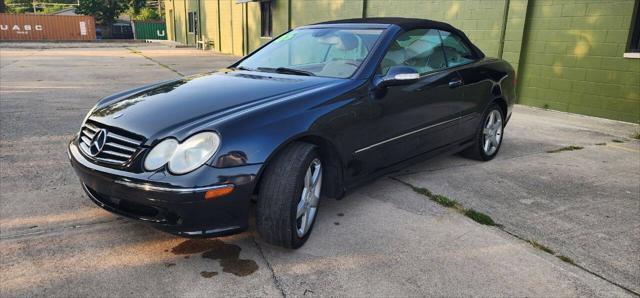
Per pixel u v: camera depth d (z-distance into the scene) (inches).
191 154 102.0
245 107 115.3
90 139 118.7
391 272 110.2
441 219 139.6
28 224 130.9
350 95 130.4
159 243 122.1
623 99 286.8
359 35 155.7
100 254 115.9
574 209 149.4
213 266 111.7
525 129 267.9
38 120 259.9
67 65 611.5
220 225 106.5
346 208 146.3
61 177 168.4
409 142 154.0
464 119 179.5
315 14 609.9
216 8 960.9
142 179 102.1
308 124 116.3
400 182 170.7
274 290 102.5
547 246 124.3
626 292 104.5
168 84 144.3
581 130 266.4
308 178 118.7
